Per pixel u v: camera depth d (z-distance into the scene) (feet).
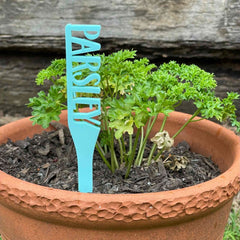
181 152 4.33
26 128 4.43
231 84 5.82
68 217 2.85
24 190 2.90
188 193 2.86
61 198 2.81
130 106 3.26
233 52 5.51
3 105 6.44
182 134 4.54
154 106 3.20
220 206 3.16
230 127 5.87
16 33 5.73
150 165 3.85
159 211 2.81
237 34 5.36
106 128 4.05
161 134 3.52
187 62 5.75
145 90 3.36
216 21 5.37
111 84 3.83
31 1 5.60
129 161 3.69
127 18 5.50
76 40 2.94
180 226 3.02
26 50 5.91
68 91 3.08
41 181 3.66
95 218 2.81
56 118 3.44
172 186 3.49
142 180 3.63
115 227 2.89
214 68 5.79
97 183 3.57
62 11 5.58
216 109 3.45
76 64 3.79
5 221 3.34
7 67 6.19
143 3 5.42
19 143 4.23
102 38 5.57
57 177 3.72
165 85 3.59
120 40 5.57
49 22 5.65
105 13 5.52
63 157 4.12
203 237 3.21
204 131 4.33
